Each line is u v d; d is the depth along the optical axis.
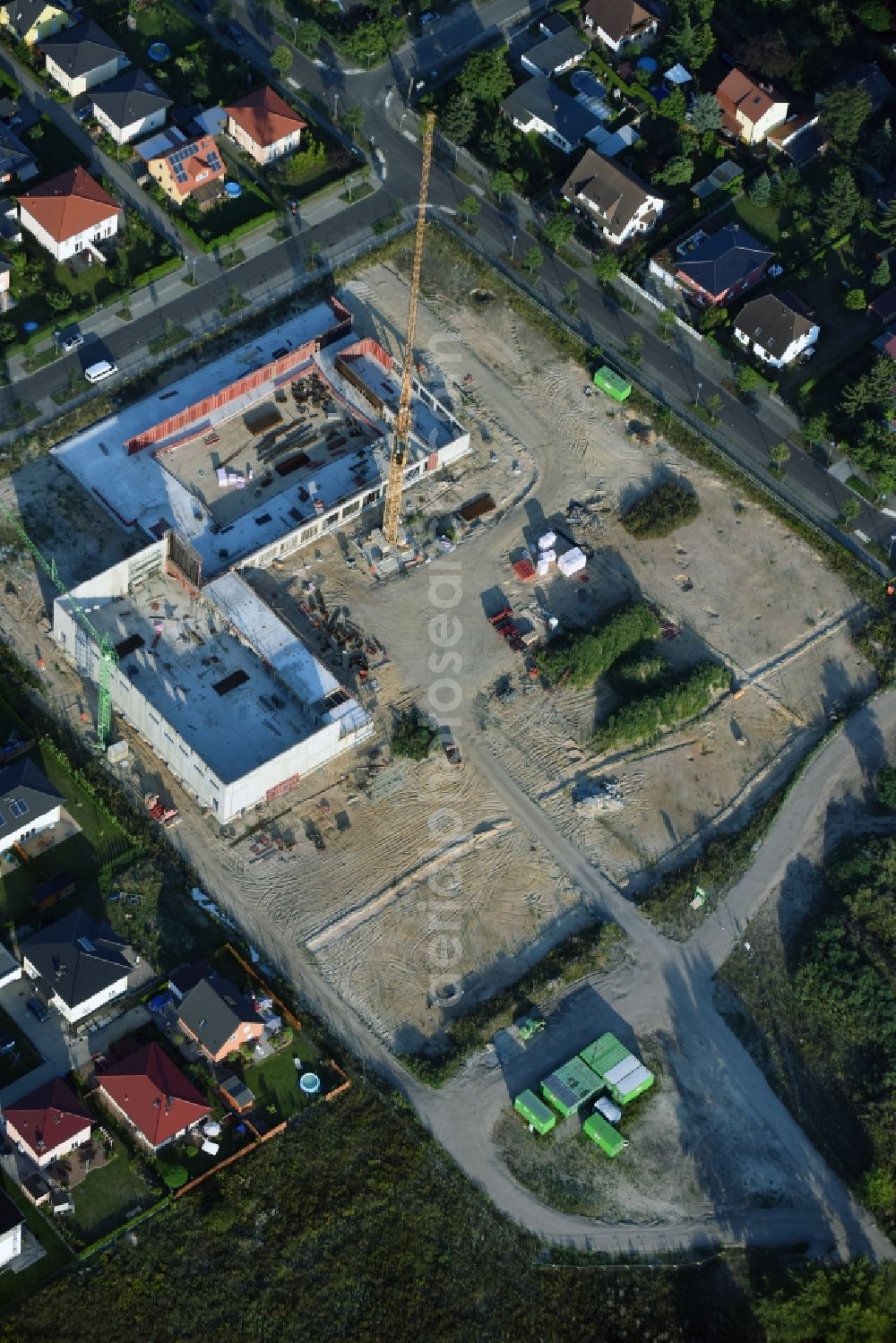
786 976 175.00
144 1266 148.62
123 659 184.00
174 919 170.50
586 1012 169.62
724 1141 163.50
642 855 181.62
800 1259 157.12
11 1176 151.75
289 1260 150.88
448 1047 165.75
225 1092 158.75
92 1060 160.00
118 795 177.38
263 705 183.00
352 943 171.62
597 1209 157.75
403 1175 157.00
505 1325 150.25
